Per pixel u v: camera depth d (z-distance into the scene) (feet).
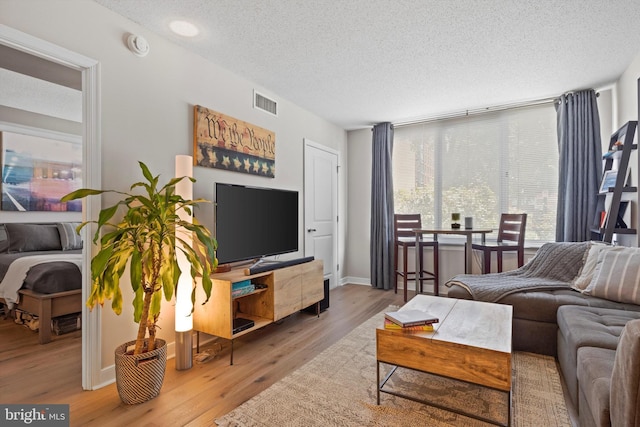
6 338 9.68
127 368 6.00
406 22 7.66
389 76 10.63
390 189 15.66
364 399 6.16
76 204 15.39
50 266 9.89
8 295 10.41
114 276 5.98
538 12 7.27
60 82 9.02
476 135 14.28
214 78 9.64
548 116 12.85
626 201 9.97
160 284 6.56
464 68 10.05
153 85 7.97
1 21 5.53
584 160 11.53
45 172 14.43
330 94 12.19
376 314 11.68
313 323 10.73
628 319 6.39
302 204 13.65
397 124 15.97
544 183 12.90
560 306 7.58
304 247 13.73
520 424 5.37
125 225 6.55
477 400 6.08
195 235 7.54
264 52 9.05
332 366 7.55
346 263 17.25
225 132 9.82
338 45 8.70
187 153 8.79
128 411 5.86
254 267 8.98
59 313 9.72
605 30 7.97
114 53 7.16
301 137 13.61
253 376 7.13
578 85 11.30
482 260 13.34
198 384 6.81
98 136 6.80
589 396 4.38
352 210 17.26
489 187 13.96
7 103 12.91
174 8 7.09
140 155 7.64
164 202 6.32
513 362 7.59
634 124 8.94
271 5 7.02
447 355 5.38
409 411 5.77
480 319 6.57
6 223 13.23
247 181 10.78
